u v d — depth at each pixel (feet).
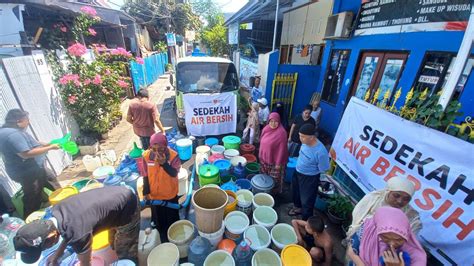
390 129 9.47
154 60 51.67
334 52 20.76
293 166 14.34
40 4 16.47
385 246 5.69
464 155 7.06
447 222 7.34
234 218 10.02
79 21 18.51
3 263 7.53
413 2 12.89
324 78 21.84
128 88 33.55
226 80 20.79
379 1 15.21
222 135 20.43
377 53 15.99
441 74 11.83
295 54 31.12
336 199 11.51
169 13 70.23
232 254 8.41
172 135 18.21
